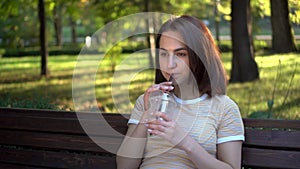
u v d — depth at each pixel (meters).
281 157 2.37
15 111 2.86
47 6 12.59
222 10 8.71
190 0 14.65
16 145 2.84
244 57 9.38
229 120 2.20
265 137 2.40
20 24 15.12
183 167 2.18
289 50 9.80
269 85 8.06
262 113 4.22
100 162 2.64
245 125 2.43
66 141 2.73
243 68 9.39
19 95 8.73
